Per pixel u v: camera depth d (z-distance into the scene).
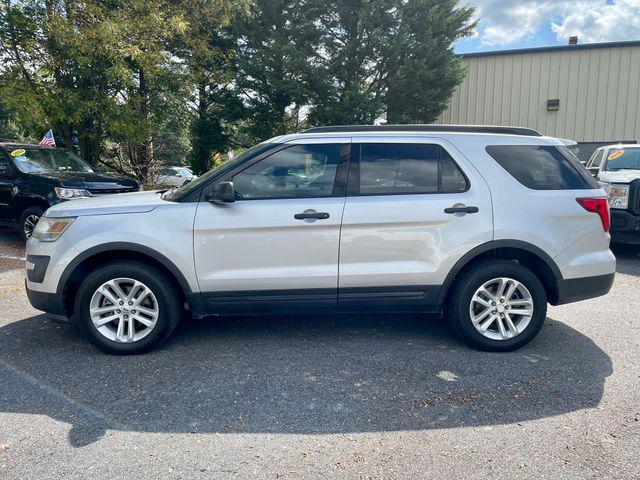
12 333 4.41
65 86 11.64
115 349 3.91
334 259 3.88
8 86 10.92
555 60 17.83
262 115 17.75
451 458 2.58
